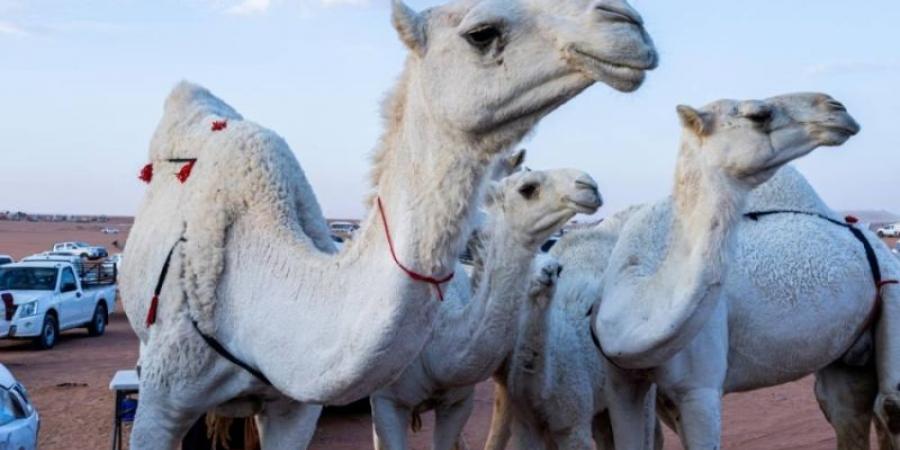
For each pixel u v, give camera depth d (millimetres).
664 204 6883
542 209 6234
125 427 12719
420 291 3904
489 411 14445
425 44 3830
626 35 3336
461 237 3879
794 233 7371
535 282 6570
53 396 15352
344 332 4098
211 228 4961
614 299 6355
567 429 7203
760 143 5688
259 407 5266
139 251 5465
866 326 7621
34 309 21125
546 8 3574
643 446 6770
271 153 5168
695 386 6449
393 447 6965
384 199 4090
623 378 6645
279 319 4504
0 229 135125
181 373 4992
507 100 3619
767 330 7012
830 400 8250
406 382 6891
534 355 6777
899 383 7461
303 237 4820
